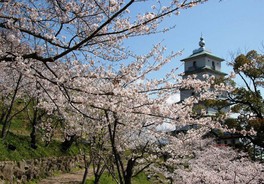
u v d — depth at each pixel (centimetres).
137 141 1086
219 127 612
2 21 539
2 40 529
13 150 1359
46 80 505
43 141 1784
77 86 480
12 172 1238
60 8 508
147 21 449
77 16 500
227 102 1906
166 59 574
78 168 1912
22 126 1862
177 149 1058
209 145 1546
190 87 521
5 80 1446
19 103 2038
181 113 518
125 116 618
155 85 547
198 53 3388
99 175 1240
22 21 510
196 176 1053
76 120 1178
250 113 1972
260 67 1956
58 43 529
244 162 1259
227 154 1461
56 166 1702
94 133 1183
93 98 463
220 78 1638
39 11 557
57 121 1775
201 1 423
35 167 1465
